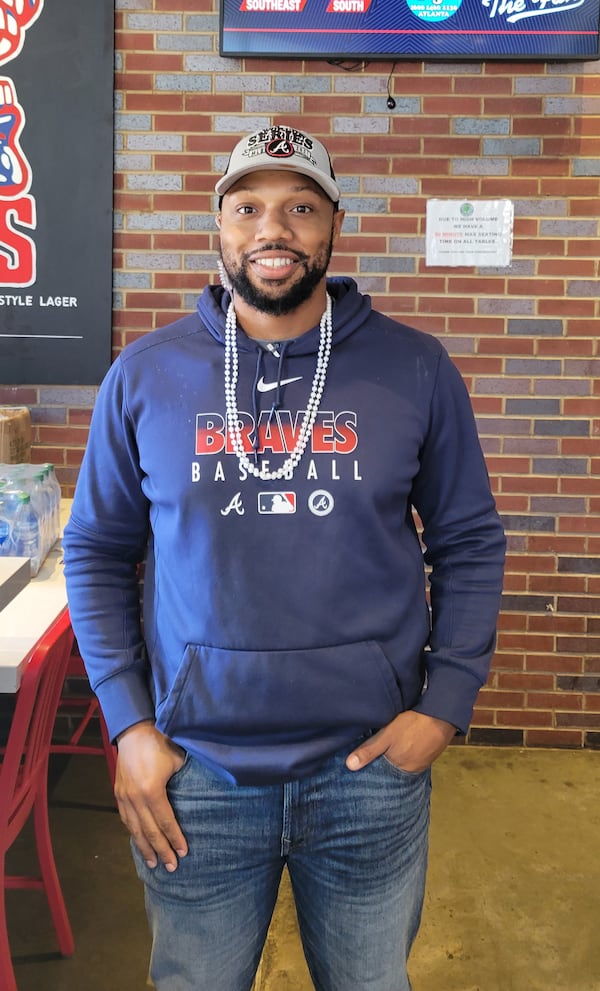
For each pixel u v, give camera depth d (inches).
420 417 48.1
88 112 116.6
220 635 44.8
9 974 66.7
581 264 118.6
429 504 52.2
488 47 113.7
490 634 50.5
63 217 118.6
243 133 117.2
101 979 78.2
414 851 48.8
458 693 48.5
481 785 115.3
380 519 46.1
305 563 44.9
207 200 118.5
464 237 118.5
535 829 105.0
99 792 112.0
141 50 116.0
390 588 47.2
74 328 120.6
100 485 51.1
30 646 68.1
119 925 86.0
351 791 46.4
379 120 116.6
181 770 47.1
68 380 121.5
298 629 44.7
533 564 123.9
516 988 78.8
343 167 117.7
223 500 45.4
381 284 119.8
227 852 46.6
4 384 122.0
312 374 47.5
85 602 51.1
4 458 110.1
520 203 117.9
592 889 93.4
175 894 47.3
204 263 119.6
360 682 45.5
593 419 121.3
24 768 72.0
